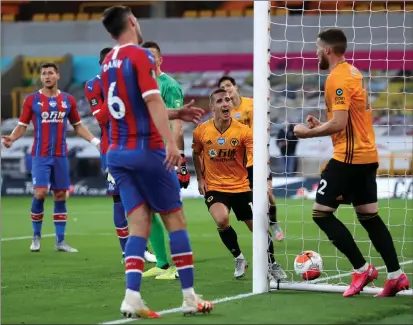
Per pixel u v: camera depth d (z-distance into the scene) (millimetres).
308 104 73000
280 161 69000
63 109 32125
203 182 24656
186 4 80688
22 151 72375
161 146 16703
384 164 67062
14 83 77000
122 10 16859
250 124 28953
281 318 16828
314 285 20828
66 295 20781
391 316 17562
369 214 20250
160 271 24500
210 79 75188
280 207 56125
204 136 24203
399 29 70375
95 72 76875
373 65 71125
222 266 27297
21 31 77688
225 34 74875
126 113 16484
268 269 21094
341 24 71375
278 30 72625
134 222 16812
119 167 16703
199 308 17078
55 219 32500
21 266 27406
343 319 16750
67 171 32375
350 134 19641
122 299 20016
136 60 16219
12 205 60906
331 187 19812
